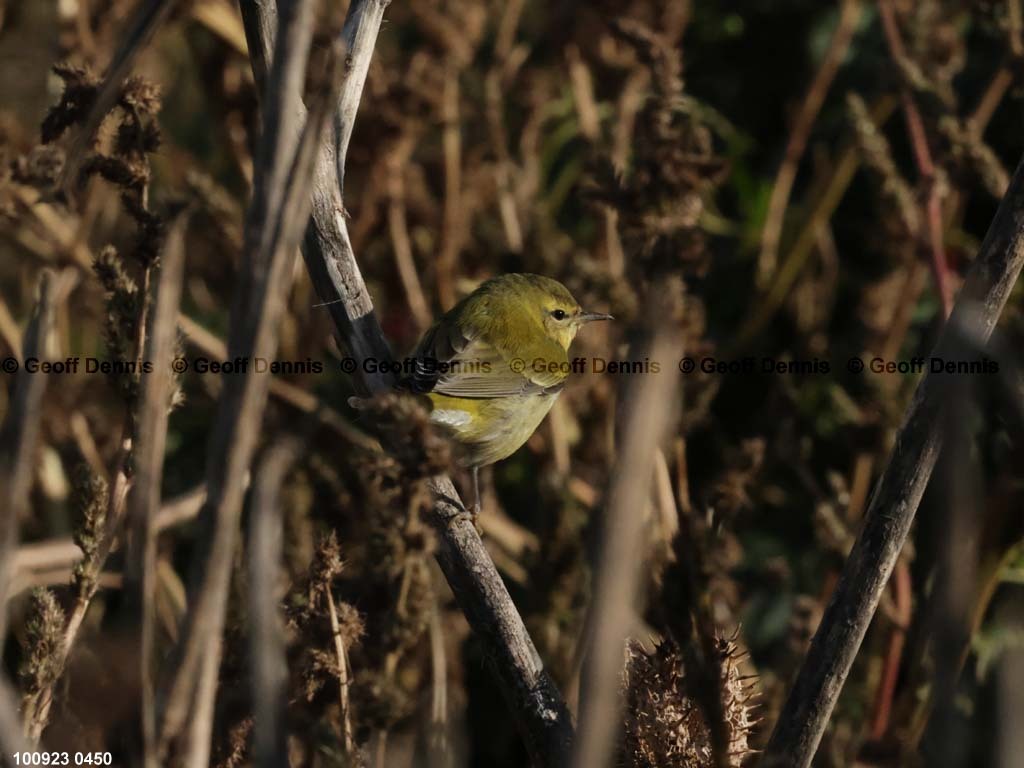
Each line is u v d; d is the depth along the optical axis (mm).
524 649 6473
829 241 13094
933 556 9992
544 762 6309
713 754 5469
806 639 9297
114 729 4961
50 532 11148
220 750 6719
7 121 11586
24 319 12984
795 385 12250
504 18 13617
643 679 5988
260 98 6547
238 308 4492
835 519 9938
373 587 7621
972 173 10070
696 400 8625
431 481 6711
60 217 11820
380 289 12328
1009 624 9242
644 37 8852
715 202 14273
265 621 4457
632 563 3854
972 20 12914
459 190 12633
